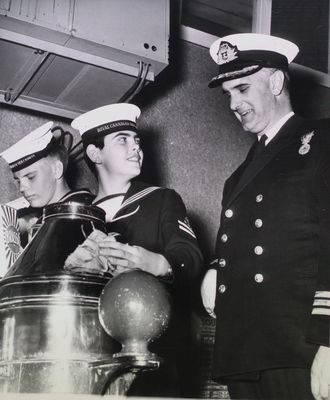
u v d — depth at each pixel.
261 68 1.84
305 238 1.60
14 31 2.26
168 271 1.56
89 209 1.51
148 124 3.26
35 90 2.63
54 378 1.24
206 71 3.49
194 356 2.65
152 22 2.49
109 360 1.22
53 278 1.33
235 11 3.76
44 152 2.39
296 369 1.52
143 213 2.10
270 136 1.82
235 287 1.67
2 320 1.32
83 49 2.38
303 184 1.64
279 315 1.56
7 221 1.81
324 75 3.89
